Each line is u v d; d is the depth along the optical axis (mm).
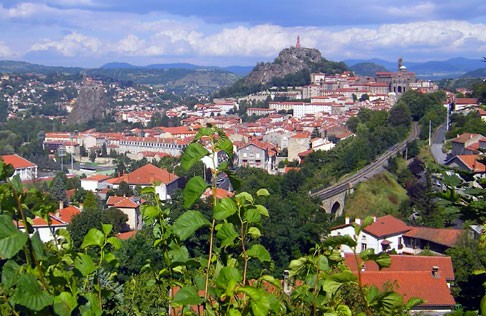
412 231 42594
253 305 3572
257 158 91250
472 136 65000
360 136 84250
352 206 60438
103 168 109312
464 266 29266
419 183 58406
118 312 6008
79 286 4719
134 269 17938
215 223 4531
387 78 177750
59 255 4609
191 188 4188
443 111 94688
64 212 41281
